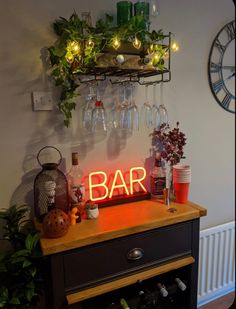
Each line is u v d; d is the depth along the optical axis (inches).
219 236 78.0
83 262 45.8
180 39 64.9
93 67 46.5
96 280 47.2
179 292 60.7
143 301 53.6
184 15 64.4
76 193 54.7
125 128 60.2
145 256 51.0
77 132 57.4
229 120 76.5
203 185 75.8
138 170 64.6
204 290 78.5
